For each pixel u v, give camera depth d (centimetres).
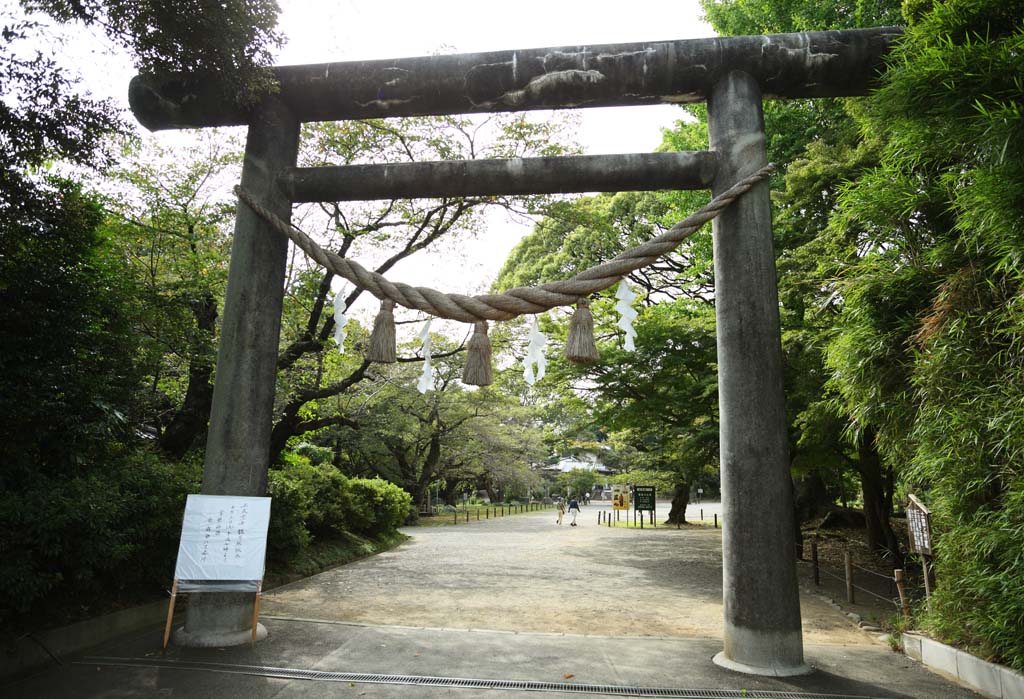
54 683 427
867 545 1388
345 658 494
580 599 816
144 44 514
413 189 554
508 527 2191
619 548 1461
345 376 1269
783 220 1059
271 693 414
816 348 902
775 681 449
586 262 1886
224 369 543
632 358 1272
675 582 973
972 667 449
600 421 1470
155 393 973
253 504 528
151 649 505
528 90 538
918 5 491
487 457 2666
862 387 586
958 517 473
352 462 2527
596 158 536
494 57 542
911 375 524
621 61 529
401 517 1659
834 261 748
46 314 550
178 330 862
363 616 682
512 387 2764
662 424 1459
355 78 555
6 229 529
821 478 1652
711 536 1791
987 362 448
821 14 1152
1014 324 422
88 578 514
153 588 642
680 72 529
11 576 428
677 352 1268
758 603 472
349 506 1291
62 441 560
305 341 999
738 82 528
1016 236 380
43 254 564
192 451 975
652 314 1370
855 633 657
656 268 1911
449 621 664
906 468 580
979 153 399
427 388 438
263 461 546
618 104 552
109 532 509
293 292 1020
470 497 4281
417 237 1052
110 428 610
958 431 457
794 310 1019
